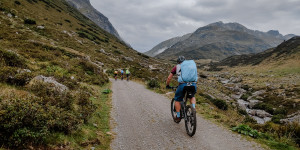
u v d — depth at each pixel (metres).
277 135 5.43
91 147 4.01
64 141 3.68
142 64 62.66
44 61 17.17
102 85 16.95
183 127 5.94
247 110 33.62
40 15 57.03
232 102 36.31
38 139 3.27
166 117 7.12
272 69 130.88
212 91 44.28
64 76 11.07
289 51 152.38
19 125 3.10
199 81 59.59
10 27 32.28
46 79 8.26
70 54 27.30
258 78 102.44
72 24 76.19
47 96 5.79
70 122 4.24
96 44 64.81
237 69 174.25
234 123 6.40
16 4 51.50
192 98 5.05
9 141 2.90
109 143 4.54
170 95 13.39
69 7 126.50
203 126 6.18
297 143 4.98
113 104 9.17
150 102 10.26
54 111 4.20
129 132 5.40
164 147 4.48
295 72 107.00
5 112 3.09
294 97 39.47
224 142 4.86
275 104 37.69
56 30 49.03
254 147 4.59
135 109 8.34
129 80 28.47
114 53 63.75
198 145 4.64
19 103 3.44
